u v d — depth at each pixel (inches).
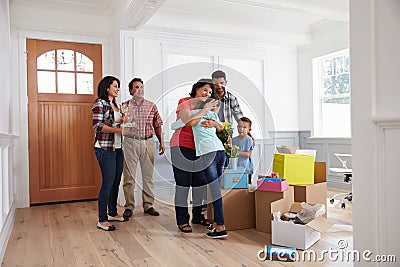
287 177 129.2
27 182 174.7
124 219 141.5
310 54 243.8
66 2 178.4
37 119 178.5
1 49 133.5
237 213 125.3
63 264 94.3
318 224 103.8
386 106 62.9
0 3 132.6
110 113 129.3
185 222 124.2
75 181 187.5
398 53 61.1
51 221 142.8
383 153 63.6
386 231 63.5
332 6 181.6
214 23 206.7
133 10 153.6
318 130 241.3
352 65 68.1
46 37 178.1
